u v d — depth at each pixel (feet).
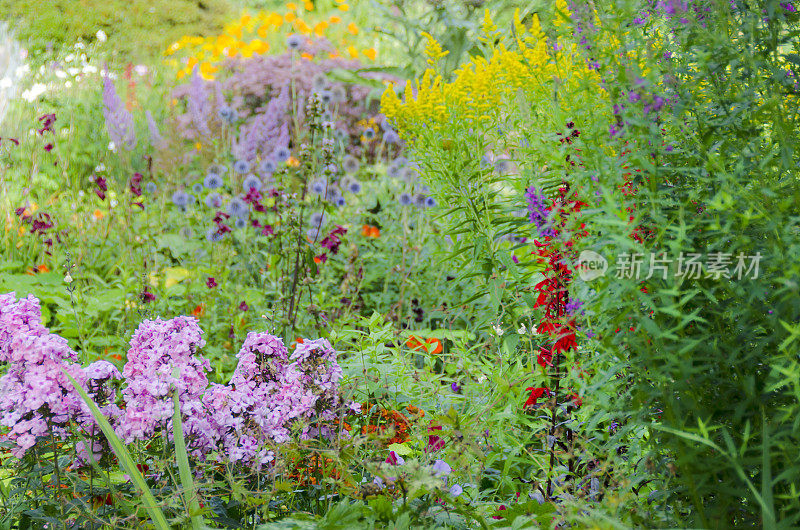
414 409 7.70
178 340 6.87
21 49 22.75
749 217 4.98
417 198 14.53
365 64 26.09
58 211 16.38
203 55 27.37
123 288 13.17
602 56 5.69
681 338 5.45
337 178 17.72
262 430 7.15
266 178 16.56
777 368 4.81
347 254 13.87
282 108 19.77
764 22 5.74
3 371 8.06
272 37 30.73
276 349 7.59
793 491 4.81
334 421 7.59
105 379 7.07
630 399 5.91
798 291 4.86
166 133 20.08
